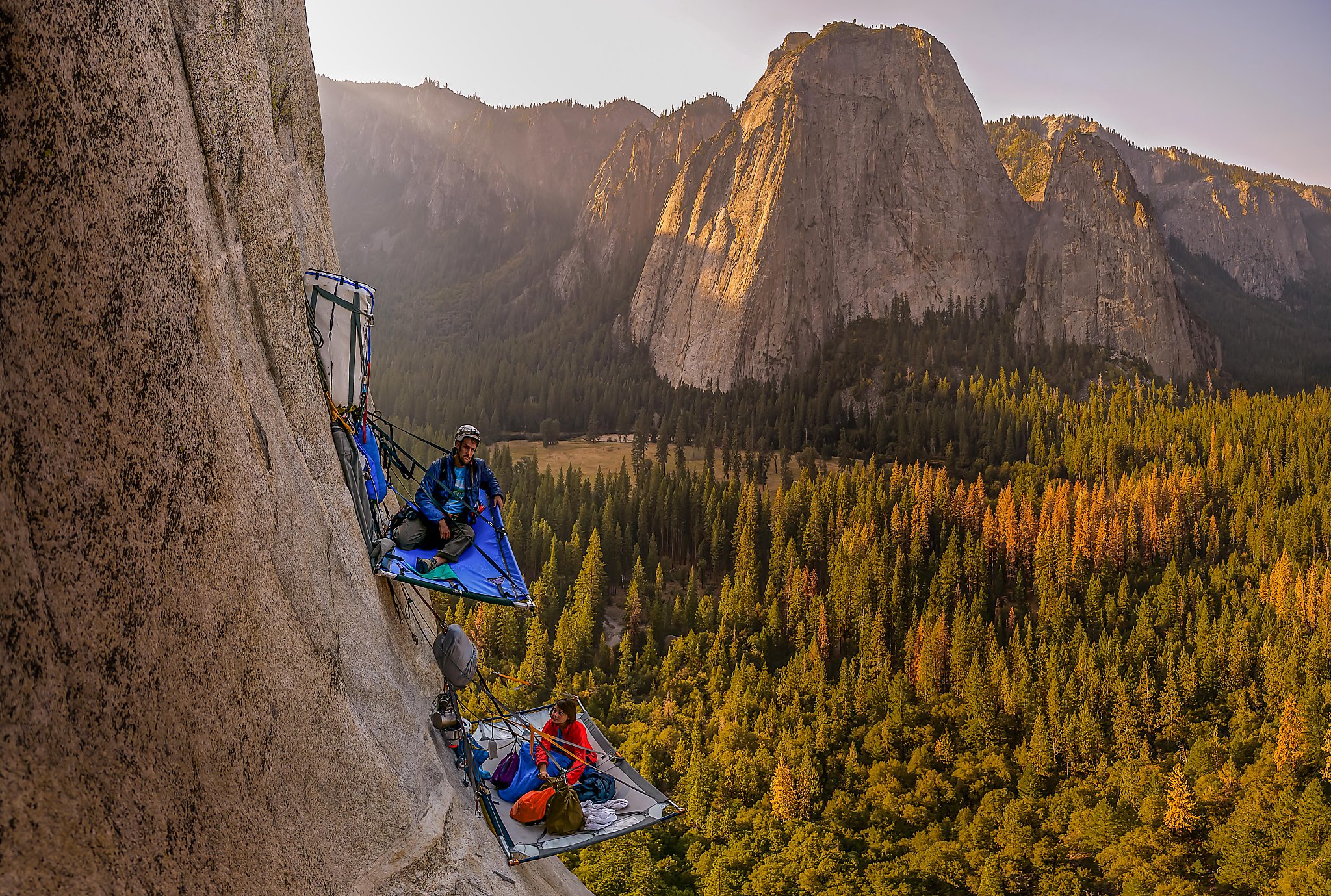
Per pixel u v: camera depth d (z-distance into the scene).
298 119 10.17
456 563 8.84
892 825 77.56
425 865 6.80
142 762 3.49
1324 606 98.62
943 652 100.88
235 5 6.83
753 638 108.19
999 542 130.88
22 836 2.80
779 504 139.25
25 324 3.10
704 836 77.81
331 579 6.72
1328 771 75.62
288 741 5.06
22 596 2.94
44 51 3.18
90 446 3.37
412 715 7.96
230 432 4.77
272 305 7.00
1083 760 85.81
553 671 97.88
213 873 3.90
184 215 4.34
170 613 3.85
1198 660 95.88
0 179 3.00
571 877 13.85
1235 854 69.75
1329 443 156.50
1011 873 71.88
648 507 139.12
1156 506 139.00
